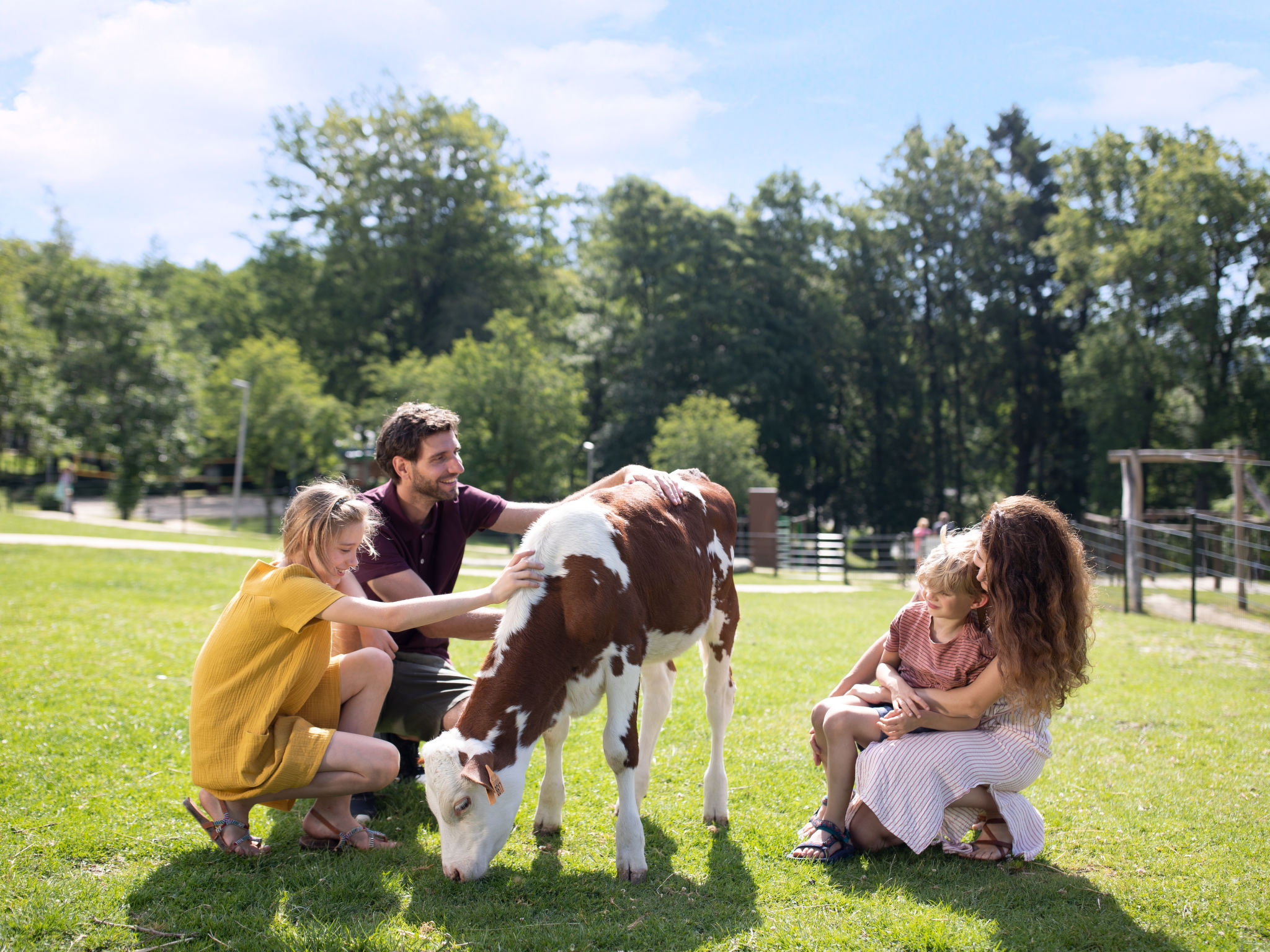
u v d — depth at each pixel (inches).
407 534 163.5
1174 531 492.1
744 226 1815.9
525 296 1914.4
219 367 1593.3
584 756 188.1
